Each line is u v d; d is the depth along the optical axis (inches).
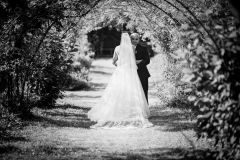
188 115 452.8
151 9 490.6
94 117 413.7
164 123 416.2
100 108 414.0
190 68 256.7
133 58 421.7
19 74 418.3
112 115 396.8
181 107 521.7
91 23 528.7
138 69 482.3
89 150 299.1
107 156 279.7
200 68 244.4
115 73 415.5
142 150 298.8
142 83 482.9
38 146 305.0
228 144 259.8
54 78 502.0
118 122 394.3
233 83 240.5
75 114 477.4
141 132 370.6
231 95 242.5
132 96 405.1
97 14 507.8
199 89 248.1
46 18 390.9
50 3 382.9
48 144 314.0
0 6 372.8
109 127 393.1
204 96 254.5
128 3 501.7
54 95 512.1
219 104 242.1
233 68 241.0
